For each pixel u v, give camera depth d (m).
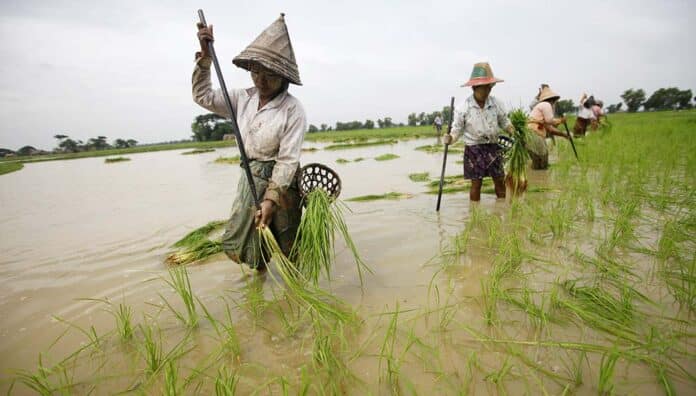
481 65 4.68
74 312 2.55
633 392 1.53
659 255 2.78
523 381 1.64
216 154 23.14
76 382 1.83
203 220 4.99
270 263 3.18
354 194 6.20
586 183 5.33
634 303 2.17
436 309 2.28
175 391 1.62
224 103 2.77
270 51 2.41
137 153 34.78
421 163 10.71
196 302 2.59
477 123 4.73
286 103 2.60
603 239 3.22
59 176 14.12
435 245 3.42
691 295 2.15
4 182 13.04
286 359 1.91
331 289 2.67
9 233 4.92
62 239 4.45
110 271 3.28
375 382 1.70
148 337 1.93
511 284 2.53
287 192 2.74
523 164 4.95
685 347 1.78
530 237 3.33
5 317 2.52
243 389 1.70
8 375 1.90
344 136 36.44
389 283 2.70
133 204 6.54
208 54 2.58
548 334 1.95
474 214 4.02
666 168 5.80
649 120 21.69
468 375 1.69
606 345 1.83
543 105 7.03
